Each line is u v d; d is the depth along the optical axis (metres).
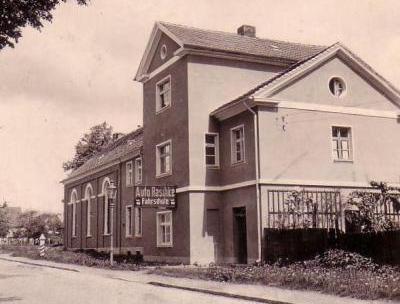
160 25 29.00
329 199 24.08
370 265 17.84
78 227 50.41
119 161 39.72
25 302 12.88
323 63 25.80
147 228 30.19
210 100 26.94
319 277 15.42
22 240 77.88
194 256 25.50
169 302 12.83
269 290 14.86
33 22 12.20
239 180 25.06
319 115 25.36
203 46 26.61
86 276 21.55
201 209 26.02
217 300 13.36
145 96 31.52
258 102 23.92
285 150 24.34
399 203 23.72
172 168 27.78
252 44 29.75
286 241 21.98
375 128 26.70
